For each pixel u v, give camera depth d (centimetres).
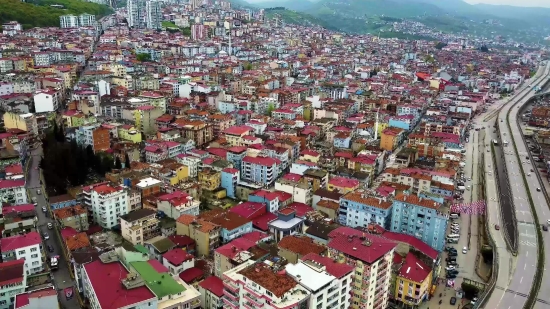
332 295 14512
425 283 19012
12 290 16300
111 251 17688
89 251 18262
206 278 18400
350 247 16600
